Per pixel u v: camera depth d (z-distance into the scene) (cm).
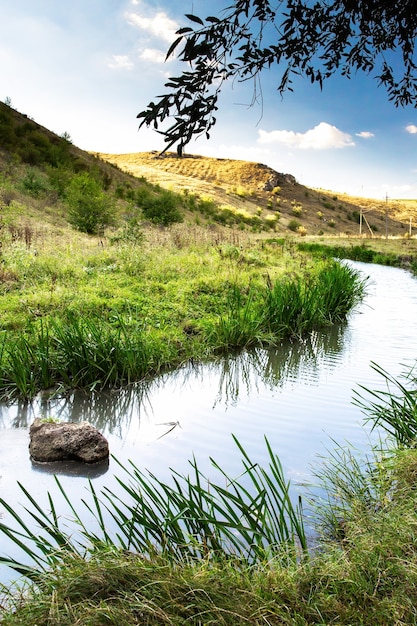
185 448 510
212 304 1062
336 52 319
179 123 255
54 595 229
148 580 239
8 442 515
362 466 445
